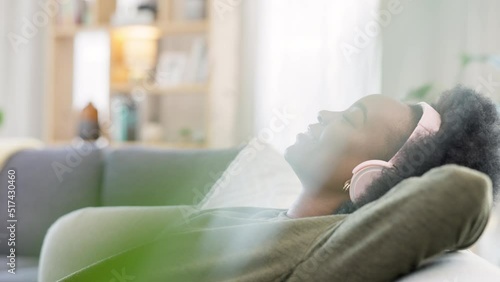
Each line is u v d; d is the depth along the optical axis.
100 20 3.64
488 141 0.79
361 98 0.88
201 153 1.77
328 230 0.68
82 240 1.04
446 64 2.70
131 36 3.62
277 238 0.69
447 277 0.64
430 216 0.59
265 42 3.28
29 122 3.85
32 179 1.94
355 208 0.80
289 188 1.09
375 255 0.62
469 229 0.61
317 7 3.09
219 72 3.36
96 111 3.35
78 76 3.78
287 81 3.09
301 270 0.66
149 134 3.47
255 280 0.67
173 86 3.45
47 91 3.69
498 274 0.66
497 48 2.70
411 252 0.61
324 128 0.87
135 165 1.82
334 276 0.65
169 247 0.71
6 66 3.80
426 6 2.77
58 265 1.03
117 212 1.06
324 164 0.84
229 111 3.33
